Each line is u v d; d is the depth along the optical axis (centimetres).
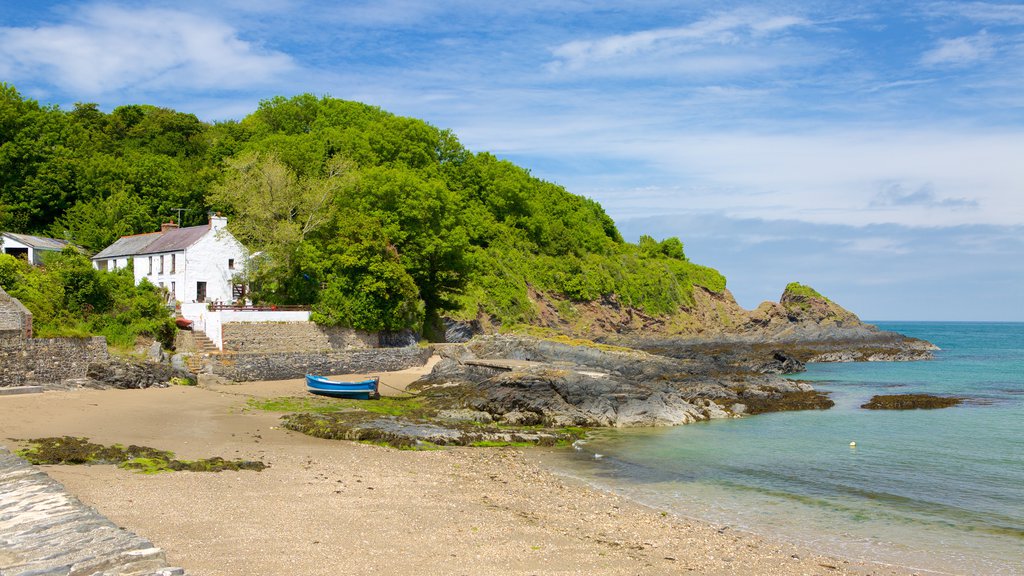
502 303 9250
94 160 7169
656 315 12044
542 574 1450
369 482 2200
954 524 2044
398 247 6197
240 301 5331
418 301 6312
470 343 6116
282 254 5497
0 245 5441
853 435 3478
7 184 6538
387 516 1809
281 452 2627
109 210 6550
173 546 1452
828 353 9125
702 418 3969
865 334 11712
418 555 1510
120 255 5766
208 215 7156
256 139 9212
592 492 2297
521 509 1986
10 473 1806
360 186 6241
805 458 2919
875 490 2414
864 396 5166
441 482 2277
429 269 6450
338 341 5275
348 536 1611
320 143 8531
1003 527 2019
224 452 2556
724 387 4825
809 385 5147
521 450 3008
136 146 8819
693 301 12738
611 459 2869
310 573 1351
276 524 1666
